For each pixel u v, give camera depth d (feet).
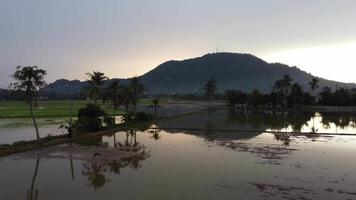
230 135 244.63
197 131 269.44
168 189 110.22
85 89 278.67
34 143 186.19
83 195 104.47
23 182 118.42
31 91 183.62
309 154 170.40
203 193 106.11
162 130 276.00
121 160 154.40
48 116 375.66
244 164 146.82
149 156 163.84
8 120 332.60
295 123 336.90
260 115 453.99
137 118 326.24
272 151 178.60
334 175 128.88
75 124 229.04
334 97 655.35
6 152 164.76
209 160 154.92
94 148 182.39
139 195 104.22
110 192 107.24
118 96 301.63
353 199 101.55
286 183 117.80
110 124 276.62
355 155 167.73
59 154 164.96
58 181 119.96
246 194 105.50
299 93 652.89
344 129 281.74
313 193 106.93
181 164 146.51
